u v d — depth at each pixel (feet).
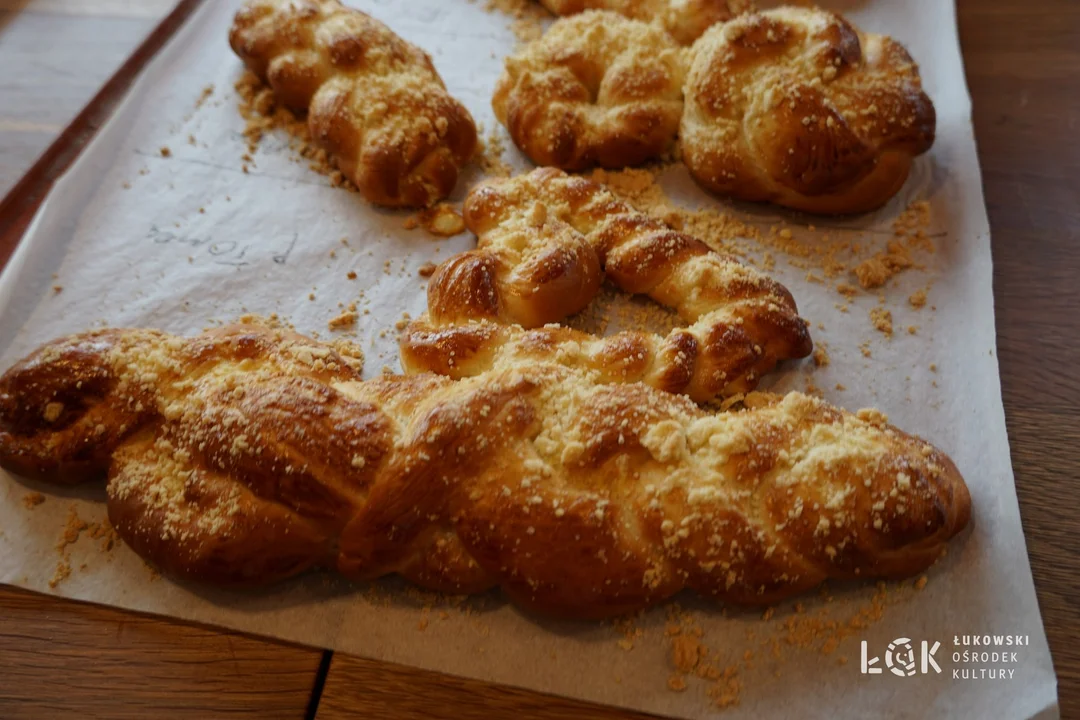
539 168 1.42
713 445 1.12
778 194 1.42
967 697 1.06
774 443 1.12
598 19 1.54
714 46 1.44
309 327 1.32
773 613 1.12
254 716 1.06
